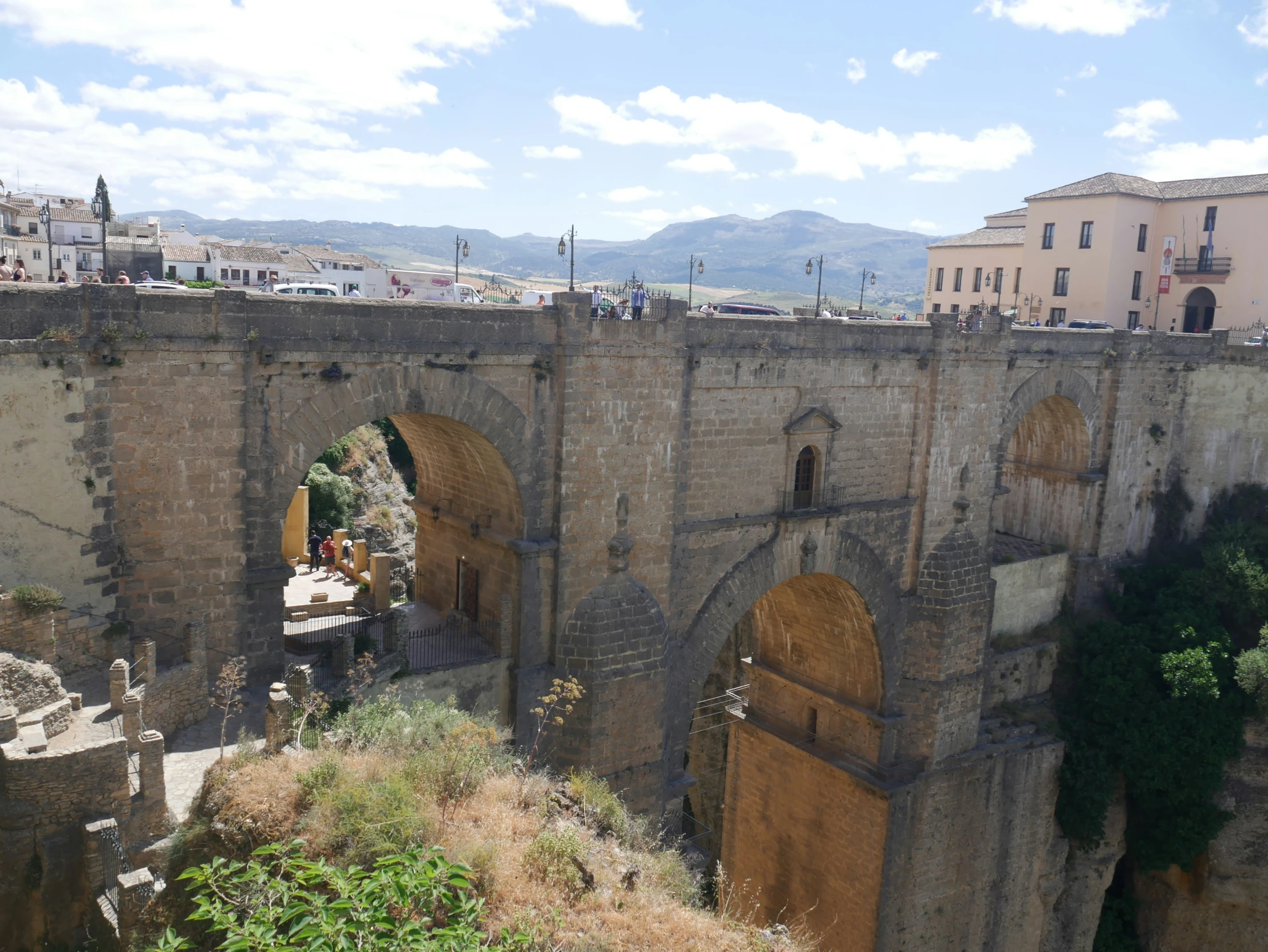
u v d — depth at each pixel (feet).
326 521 166.50
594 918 54.24
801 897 131.44
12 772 53.47
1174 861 139.13
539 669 90.38
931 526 121.70
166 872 54.90
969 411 122.42
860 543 115.24
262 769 58.03
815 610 126.11
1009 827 131.44
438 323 79.97
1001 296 236.63
